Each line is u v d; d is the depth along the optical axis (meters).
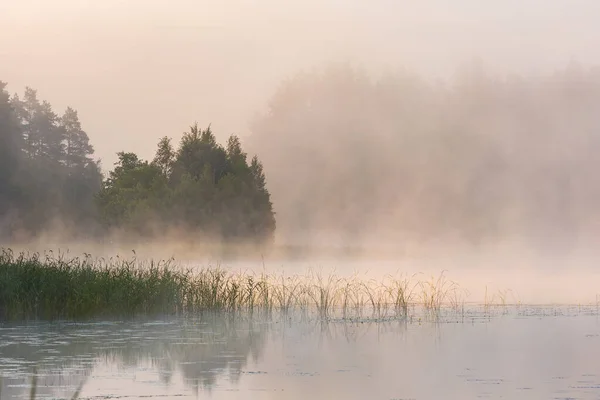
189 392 21.78
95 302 38.25
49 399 20.94
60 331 33.88
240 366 25.75
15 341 30.94
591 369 24.94
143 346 29.81
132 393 21.64
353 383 22.98
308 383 22.98
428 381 23.17
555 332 33.12
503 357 27.22
